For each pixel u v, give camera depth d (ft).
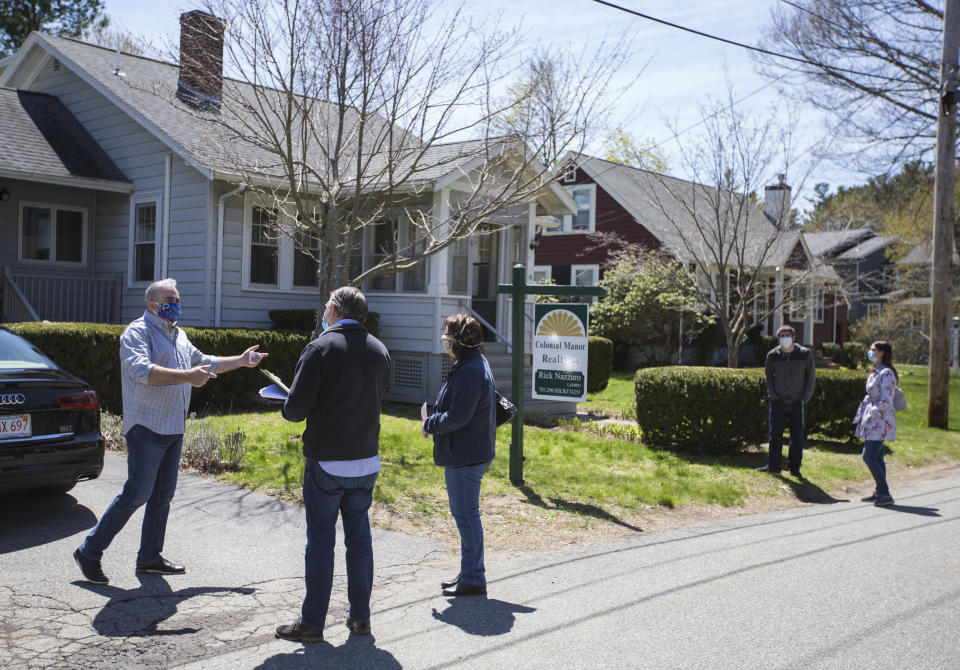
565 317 27.35
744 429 34.45
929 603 16.78
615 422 44.88
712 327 81.25
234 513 21.63
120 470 25.77
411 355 47.42
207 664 13.02
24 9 92.07
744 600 16.75
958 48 48.65
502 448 33.47
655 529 23.03
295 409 13.56
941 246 50.06
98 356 35.91
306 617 13.93
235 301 47.78
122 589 16.03
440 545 20.16
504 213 51.01
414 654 13.61
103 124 53.06
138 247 50.93
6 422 18.94
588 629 14.92
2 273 48.08
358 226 33.83
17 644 13.42
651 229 81.61
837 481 31.81
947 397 50.44
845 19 64.85
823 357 111.04
